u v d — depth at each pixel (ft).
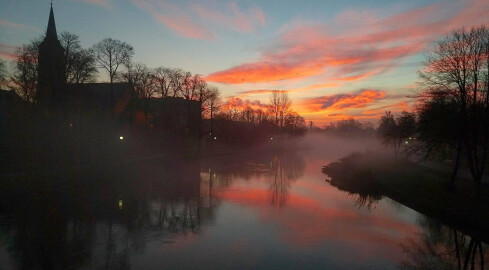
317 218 72.95
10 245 51.19
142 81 200.95
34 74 135.64
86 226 61.77
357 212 79.66
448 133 79.51
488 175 118.83
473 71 76.84
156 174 140.15
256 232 61.26
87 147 150.10
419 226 68.39
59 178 98.78
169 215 71.77
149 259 47.11
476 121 77.25
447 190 88.28
